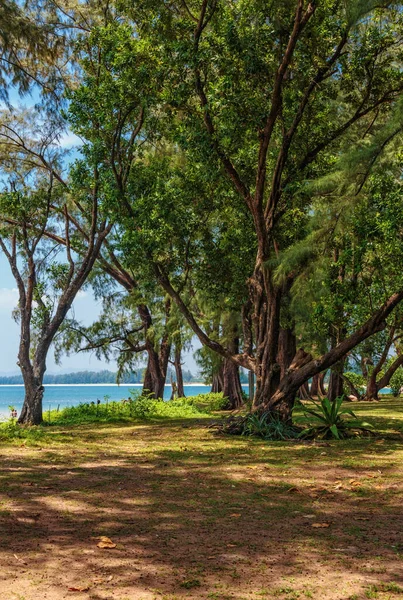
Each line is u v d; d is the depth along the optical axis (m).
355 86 17.61
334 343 23.75
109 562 4.89
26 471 9.78
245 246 18.44
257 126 15.96
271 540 5.59
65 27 22.00
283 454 11.97
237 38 15.20
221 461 10.98
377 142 12.71
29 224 24.67
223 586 4.35
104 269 32.88
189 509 6.90
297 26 14.91
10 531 5.84
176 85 16.55
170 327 31.70
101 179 19.58
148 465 10.49
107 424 21.11
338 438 14.83
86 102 17.98
